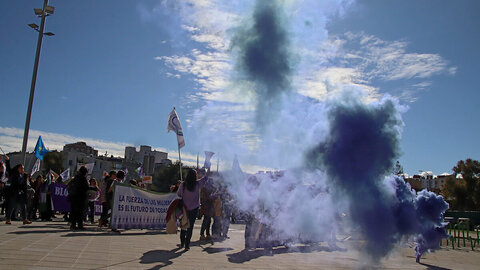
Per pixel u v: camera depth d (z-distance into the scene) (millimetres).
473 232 23203
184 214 8742
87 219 16812
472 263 10258
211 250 9039
